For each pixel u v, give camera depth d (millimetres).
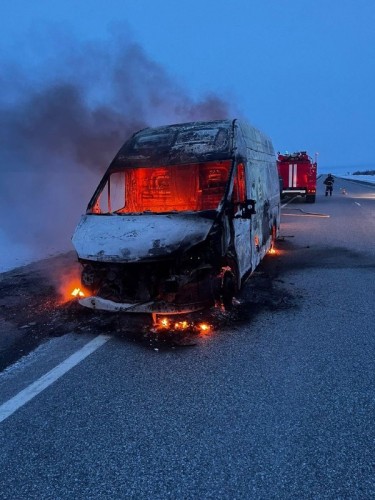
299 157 21203
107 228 4590
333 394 3197
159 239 4238
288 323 4742
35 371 3762
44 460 2564
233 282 5062
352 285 6250
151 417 2973
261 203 6891
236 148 5363
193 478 2359
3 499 2260
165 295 4238
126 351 4102
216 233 4473
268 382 3408
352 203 21234
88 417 3002
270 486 2275
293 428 2781
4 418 3031
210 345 4180
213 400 3162
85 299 4512
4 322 5051
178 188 6445
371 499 2164
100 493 2277
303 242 10320
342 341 4199
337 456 2494
